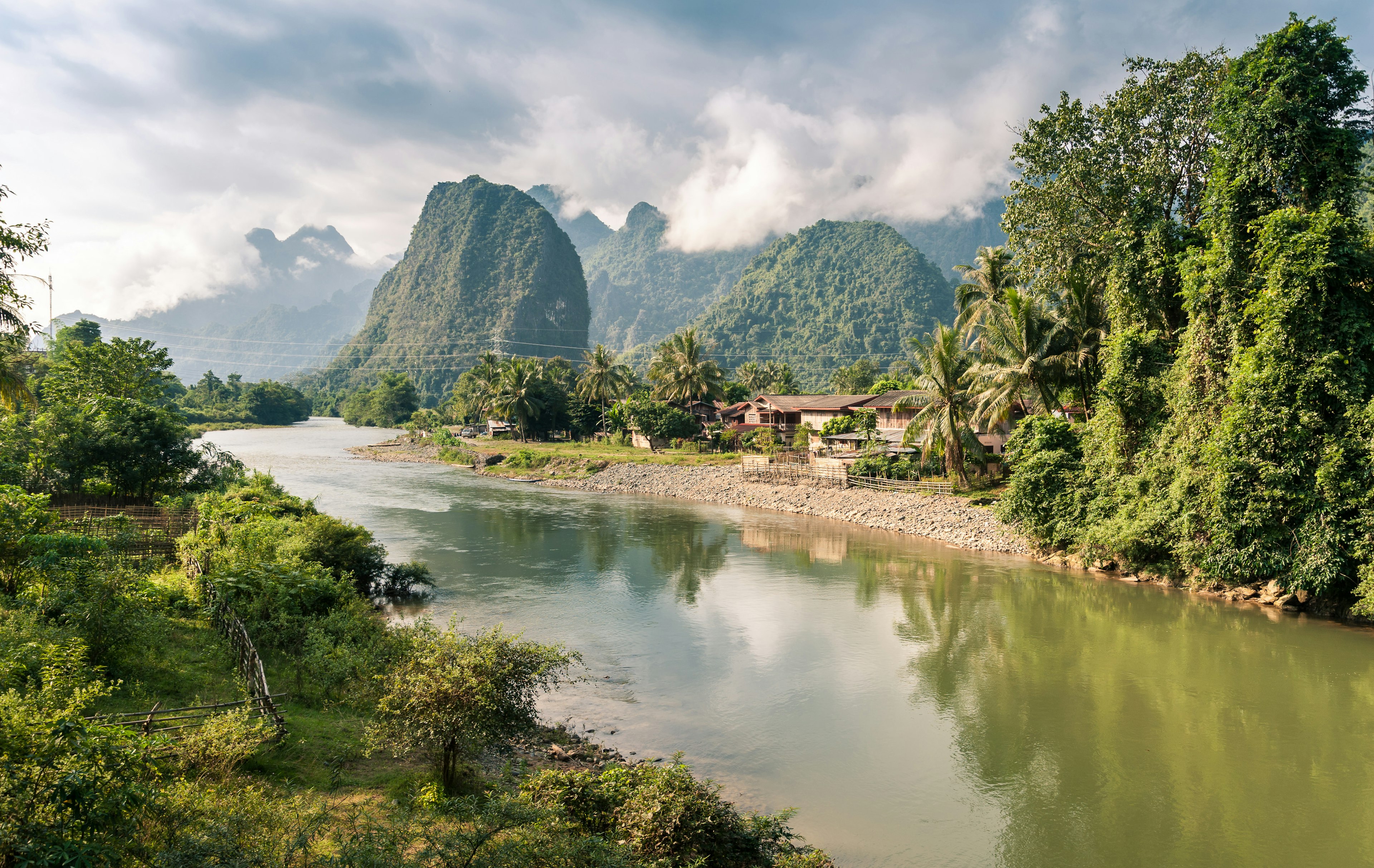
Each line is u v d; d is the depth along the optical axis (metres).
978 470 54.91
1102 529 34.44
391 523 50.34
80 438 39.66
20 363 27.89
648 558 39.41
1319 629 26.39
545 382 118.75
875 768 16.84
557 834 10.11
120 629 16.34
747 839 11.61
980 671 22.89
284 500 41.50
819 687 21.64
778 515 55.19
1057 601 30.66
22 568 18.61
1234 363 28.72
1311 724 19.02
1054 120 40.06
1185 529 29.83
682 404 105.38
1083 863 13.38
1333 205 27.22
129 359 53.94
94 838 7.94
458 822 10.90
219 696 15.60
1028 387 47.00
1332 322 26.61
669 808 11.24
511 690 13.09
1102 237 39.62
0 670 11.49
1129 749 17.75
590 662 23.67
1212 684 21.66
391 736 12.80
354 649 19.31
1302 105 27.64
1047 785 16.14
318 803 11.10
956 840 14.05
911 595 31.81
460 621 19.06
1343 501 26.06
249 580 21.39
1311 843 13.98
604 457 85.88
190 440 46.62
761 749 17.73
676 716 19.59
